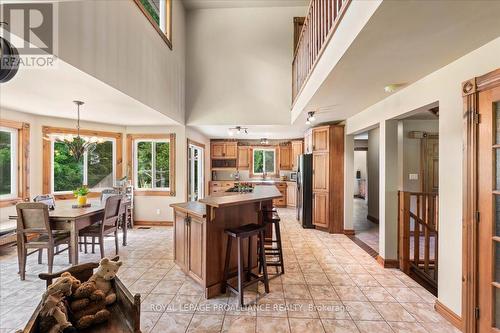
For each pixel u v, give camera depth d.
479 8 1.40
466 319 1.95
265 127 5.65
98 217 3.56
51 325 1.19
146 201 5.47
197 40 5.33
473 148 1.90
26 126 4.23
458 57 2.04
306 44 3.66
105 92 2.89
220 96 5.30
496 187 1.78
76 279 1.47
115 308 1.45
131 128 5.44
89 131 4.98
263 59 5.28
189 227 2.80
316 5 2.97
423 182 4.81
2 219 3.89
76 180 4.99
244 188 3.99
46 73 2.30
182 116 5.14
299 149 7.80
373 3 1.46
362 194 11.07
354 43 1.81
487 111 1.80
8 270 3.17
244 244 2.84
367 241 4.41
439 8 1.41
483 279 1.85
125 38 2.95
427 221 3.26
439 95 2.28
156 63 3.84
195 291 2.63
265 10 5.27
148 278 2.92
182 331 2.00
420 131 4.81
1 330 2.01
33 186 4.38
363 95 3.09
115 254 3.75
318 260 3.51
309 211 5.27
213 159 8.02
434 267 3.24
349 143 4.80
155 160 5.57
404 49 1.90
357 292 2.62
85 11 2.28
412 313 2.27
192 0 5.02
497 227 1.78
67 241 3.17
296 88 4.63
